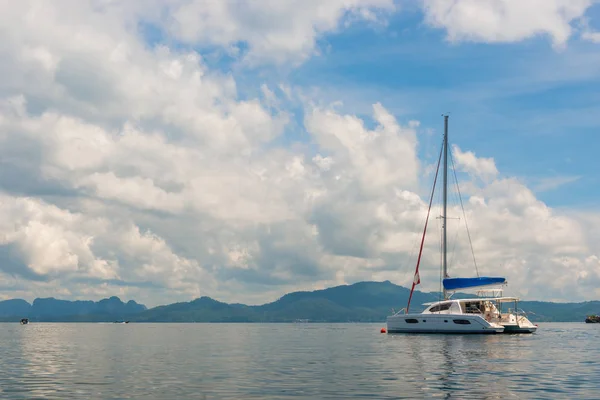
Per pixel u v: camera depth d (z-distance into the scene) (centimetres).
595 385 2406
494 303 6744
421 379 2602
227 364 3388
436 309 6525
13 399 2089
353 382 2505
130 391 2270
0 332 11194
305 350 4703
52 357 3956
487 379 2592
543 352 4122
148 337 8162
